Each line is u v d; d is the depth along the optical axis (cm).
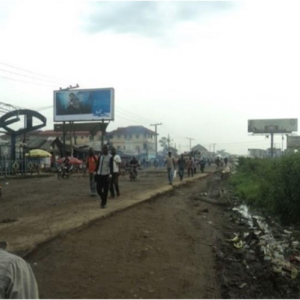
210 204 1905
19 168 3675
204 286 677
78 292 597
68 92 4816
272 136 7969
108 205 1344
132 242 886
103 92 4728
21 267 197
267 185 1767
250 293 674
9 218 1090
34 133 8388
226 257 888
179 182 2902
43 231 874
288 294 678
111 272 686
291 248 1008
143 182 2848
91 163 1677
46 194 1839
